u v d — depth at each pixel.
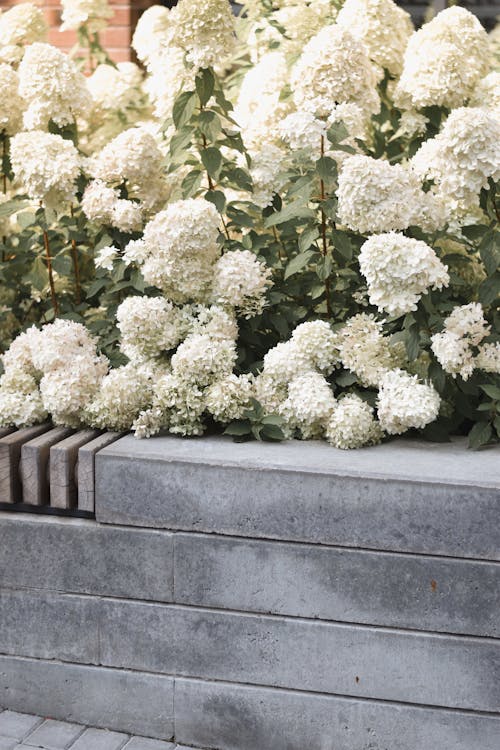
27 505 3.01
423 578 2.68
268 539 2.80
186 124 3.41
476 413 3.09
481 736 2.69
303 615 2.79
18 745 2.89
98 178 3.54
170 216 3.14
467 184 2.99
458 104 3.69
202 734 2.92
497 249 3.07
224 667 2.87
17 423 3.19
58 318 3.53
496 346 3.05
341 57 3.26
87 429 3.20
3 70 3.85
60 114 3.71
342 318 3.41
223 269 3.16
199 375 3.05
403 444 3.02
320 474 2.72
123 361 3.39
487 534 2.62
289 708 2.83
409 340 2.98
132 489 2.88
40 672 3.04
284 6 4.28
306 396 2.96
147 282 3.33
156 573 2.89
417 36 3.77
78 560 2.96
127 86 4.28
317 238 3.27
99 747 2.90
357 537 2.71
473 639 2.67
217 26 3.27
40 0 5.53
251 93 3.75
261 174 3.44
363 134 3.55
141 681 2.95
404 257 2.84
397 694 2.74
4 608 3.04
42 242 3.70
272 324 3.36
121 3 5.45
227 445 2.99
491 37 4.36
